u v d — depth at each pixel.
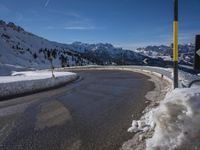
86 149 5.34
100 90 14.52
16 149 5.58
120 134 6.10
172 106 4.70
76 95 13.02
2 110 9.82
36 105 10.59
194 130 4.28
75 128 6.84
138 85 15.95
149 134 5.76
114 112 8.43
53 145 5.68
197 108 4.42
